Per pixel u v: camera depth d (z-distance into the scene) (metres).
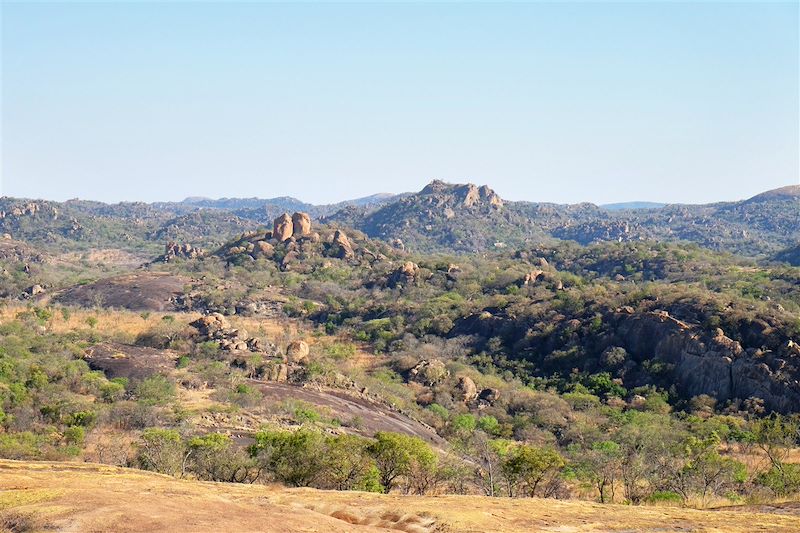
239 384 75.81
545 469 39.03
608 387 92.75
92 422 56.72
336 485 36.69
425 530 18.52
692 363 89.75
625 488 43.91
